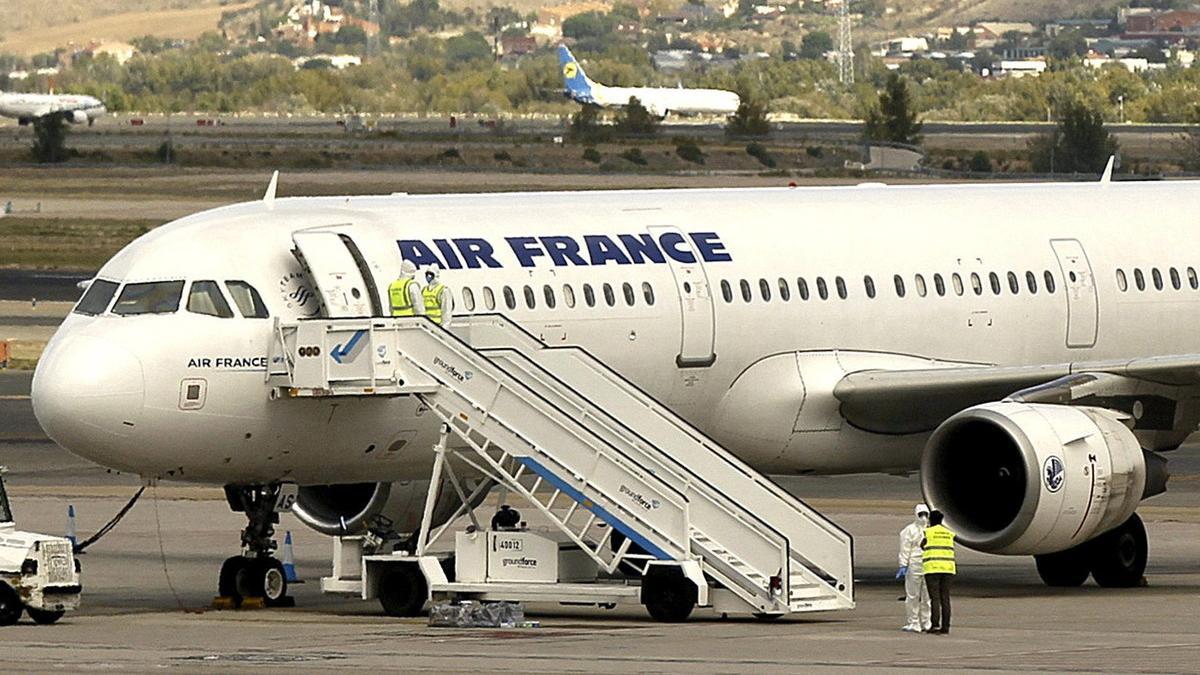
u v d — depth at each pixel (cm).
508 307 10200
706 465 9738
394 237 10138
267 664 7731
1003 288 11812
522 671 7438
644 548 9262
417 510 11006
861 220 11656
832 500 15988
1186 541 13425
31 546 9256
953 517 10212
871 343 11375
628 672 7406
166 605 10488
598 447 9375
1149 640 8431
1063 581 11206
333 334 9556
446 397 9619
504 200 10812
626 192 11312
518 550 9606
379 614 9888
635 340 10594
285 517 15325
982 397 10994
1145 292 12262
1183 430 10775
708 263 10931
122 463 9638
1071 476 9925
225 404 9619
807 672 7388
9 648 8344
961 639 8481
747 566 9212
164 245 9850
